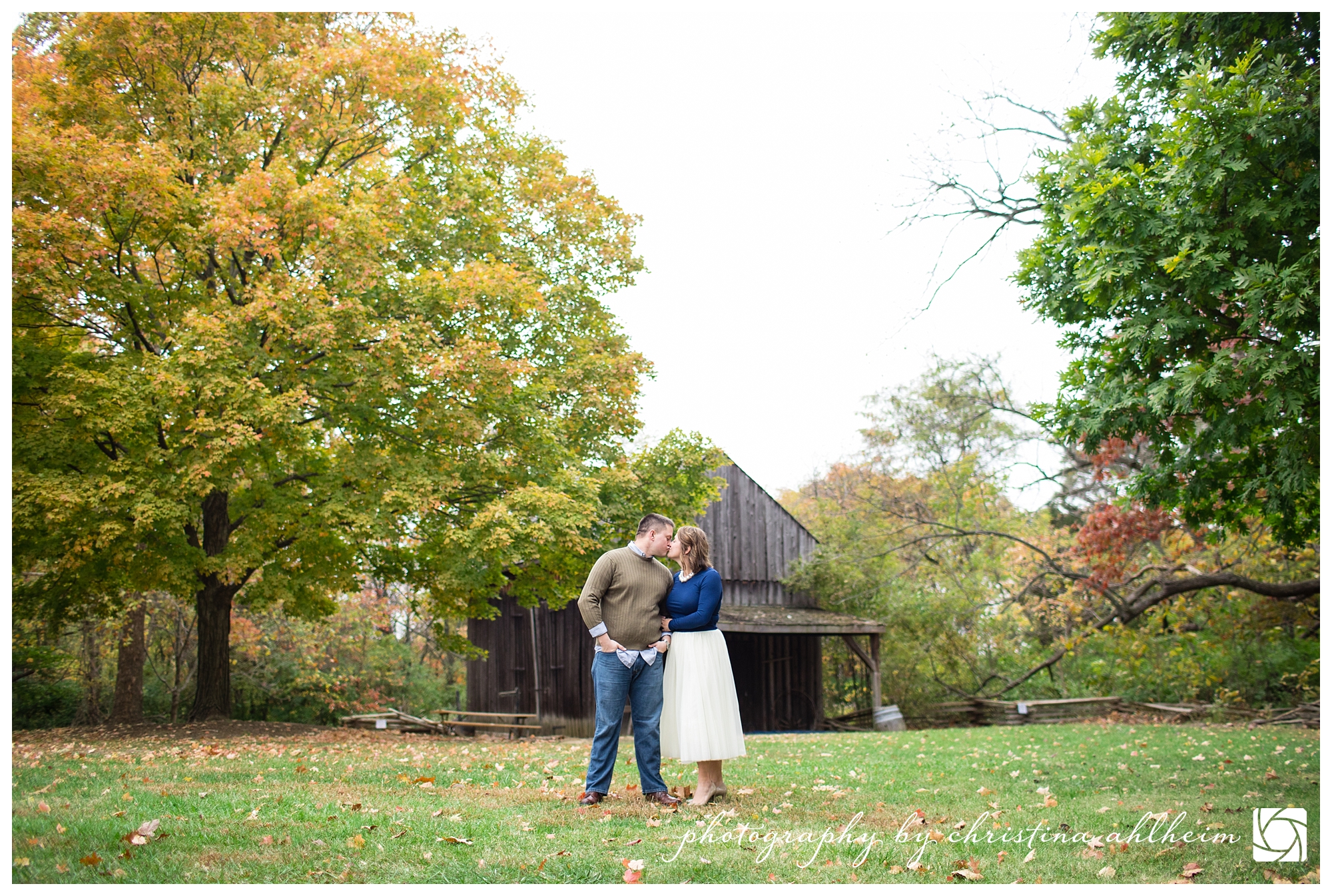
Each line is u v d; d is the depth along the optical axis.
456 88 14.73
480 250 15.25
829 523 25.23
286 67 13.27
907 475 27.42
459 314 14.15
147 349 13.22
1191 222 7.16
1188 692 19.98
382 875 4.06
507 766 8.17
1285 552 15.66
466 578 13.31
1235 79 7.00
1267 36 7.99
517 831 4.91
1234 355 8.31
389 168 15.05
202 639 14.69
